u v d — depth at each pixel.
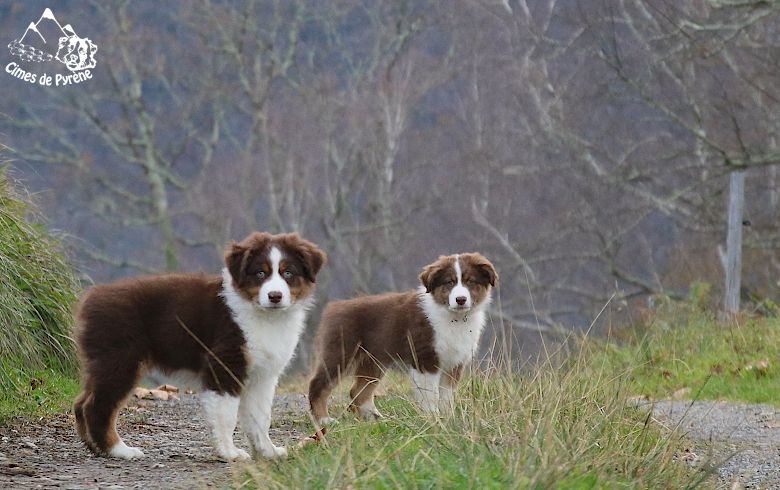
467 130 27.70
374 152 29.16
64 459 7.46
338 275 29.55
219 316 7.48
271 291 7.32
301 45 31.16
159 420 9.65
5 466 7.10
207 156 30.38
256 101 29.59
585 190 24.00
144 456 7.58
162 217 29.19
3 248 9.20
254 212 31.12
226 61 31.08
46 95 30.38
